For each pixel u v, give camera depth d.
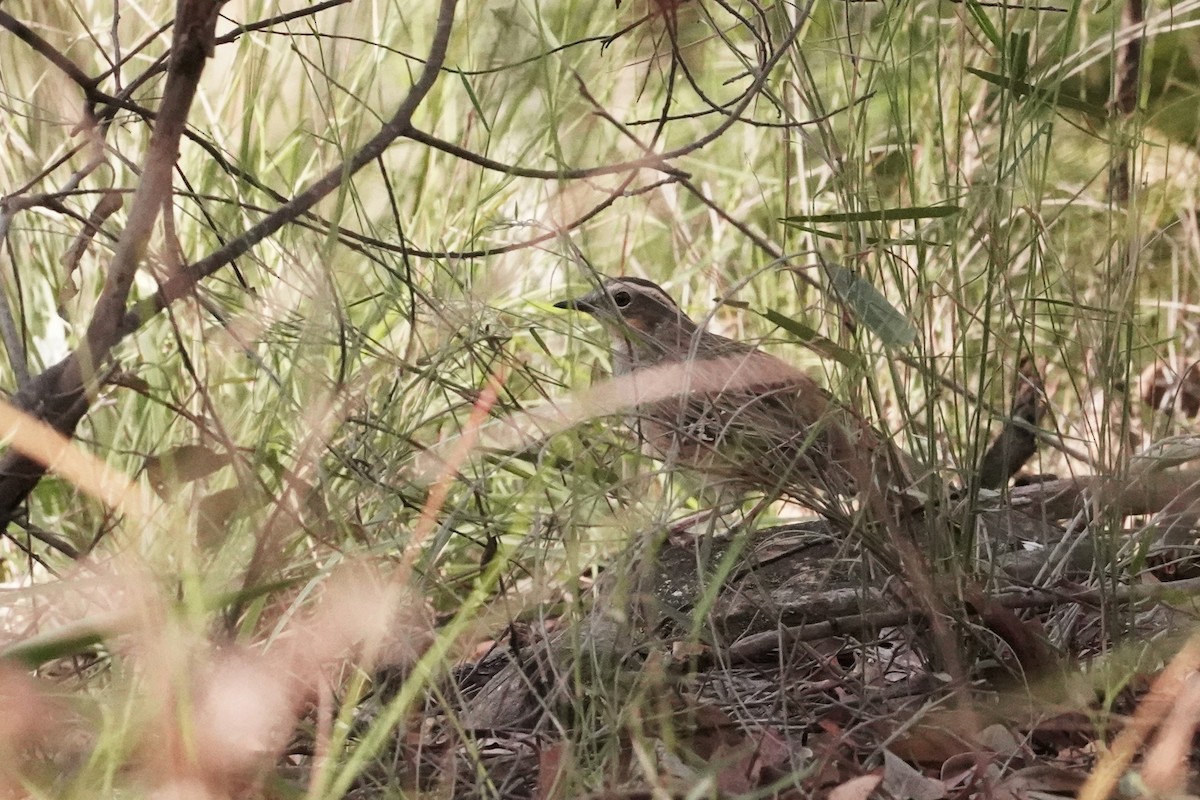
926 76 6.68
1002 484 4.80
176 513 4.12
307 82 7.17
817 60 7.53
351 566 4.10
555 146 4.38
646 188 4.82
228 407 5.79
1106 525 4.65
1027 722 4.16
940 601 4.35
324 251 4.60
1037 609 4.79
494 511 5.62
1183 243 6.82
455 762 3.83
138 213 3.89
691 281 8.26
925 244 4.70
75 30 6.71
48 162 6.47
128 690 3.63
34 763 3.68
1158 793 3.58
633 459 4.65
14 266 4.89
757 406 4.85
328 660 4.21
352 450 4.54
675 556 5.35
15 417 3.93
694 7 5.54
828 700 4.41
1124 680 3.96
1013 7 5.06
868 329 4.68
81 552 4.74
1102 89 7.00
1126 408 4.46
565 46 4.93
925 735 4.06
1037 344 6.36
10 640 4.34
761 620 4.87
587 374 6.83
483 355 5.61
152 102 6.71
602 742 4.04
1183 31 6.75
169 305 4.12
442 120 7.45
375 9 6.79
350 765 3.43
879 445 4.49
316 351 4.70
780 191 8.15
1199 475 5.16
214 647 4.06
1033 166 4.93
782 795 3.74
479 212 7.13
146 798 3.48
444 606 5.12
